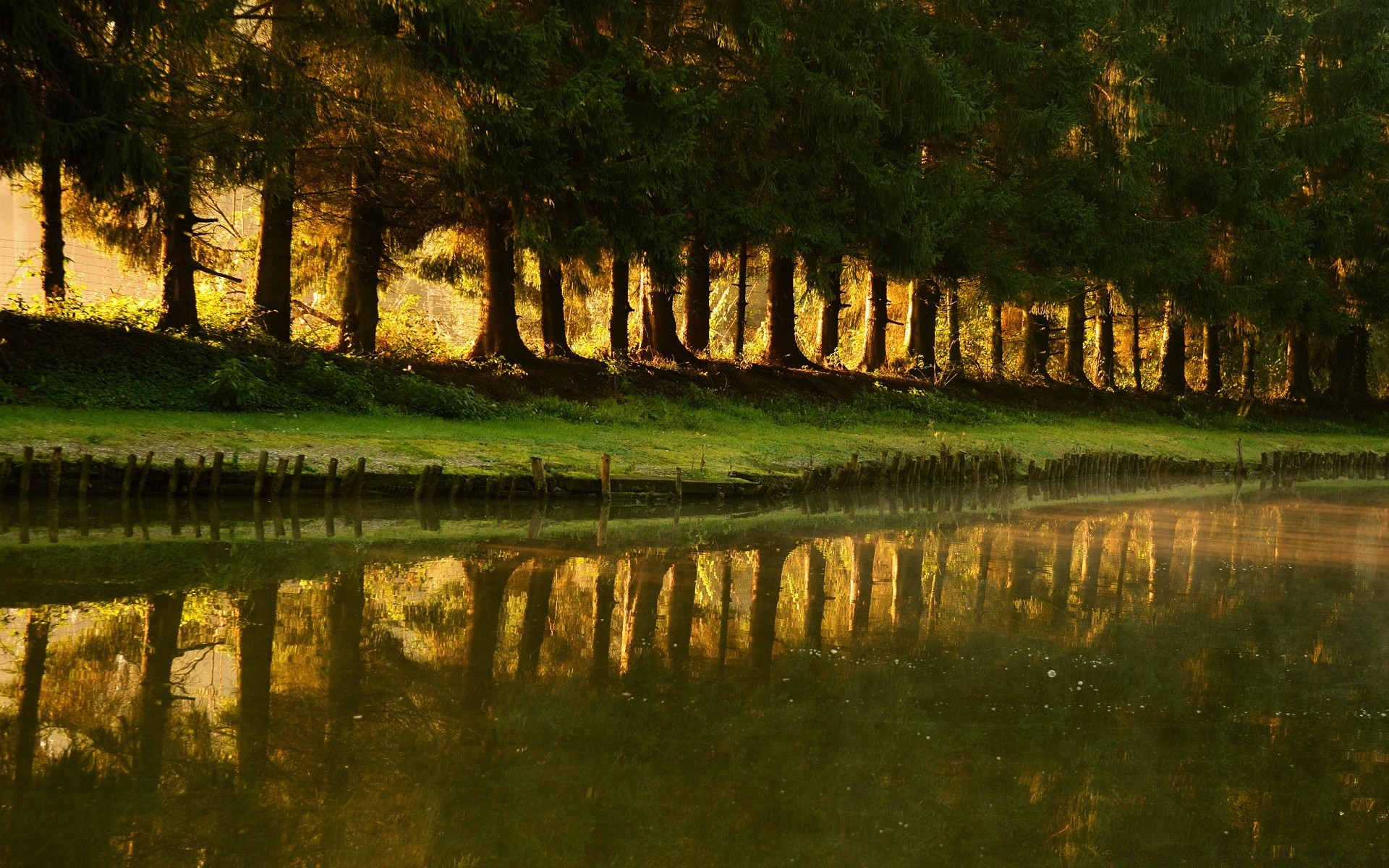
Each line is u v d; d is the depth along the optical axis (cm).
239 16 1967
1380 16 4147
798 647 940
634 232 2480
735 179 2794
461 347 3312
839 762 665
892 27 2862
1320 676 909
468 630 941
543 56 2220
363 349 2616
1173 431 3809
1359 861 563
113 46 1800
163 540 1288
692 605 1093
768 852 539
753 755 670
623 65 2366
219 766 612
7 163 1775
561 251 2439
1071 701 813
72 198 2447
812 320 5216
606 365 2920
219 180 2133
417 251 3294
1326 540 1750
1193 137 3753
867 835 565
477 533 1468
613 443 2245
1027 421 3531
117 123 1814
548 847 532
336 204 2759
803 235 2728
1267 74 4044
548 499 1825
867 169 2756
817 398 3234
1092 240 3397
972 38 3119
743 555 1409
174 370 2094
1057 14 3231
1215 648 993
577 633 953
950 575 1321
